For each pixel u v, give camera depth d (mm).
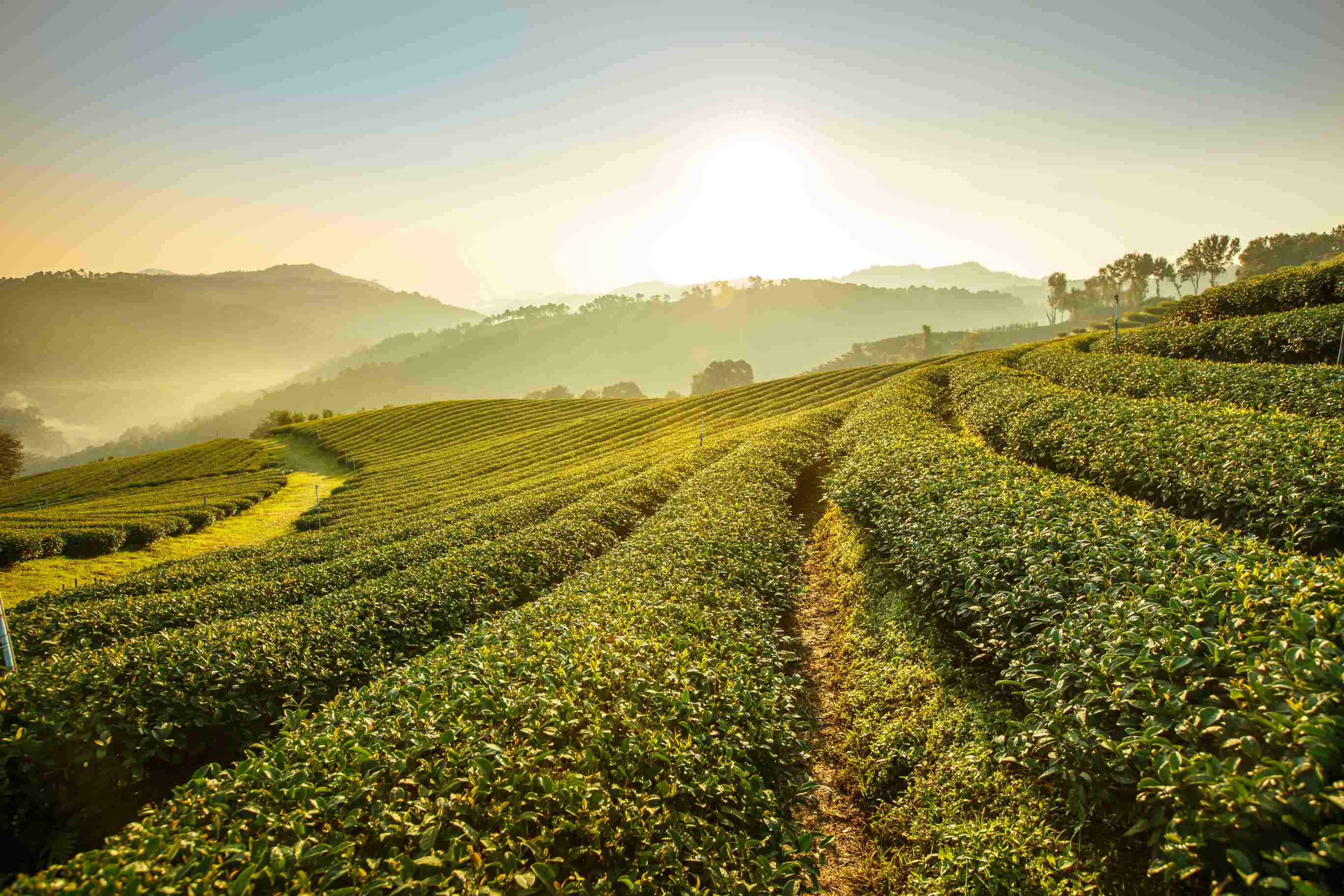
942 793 7871
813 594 15766
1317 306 34156
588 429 80438
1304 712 5055
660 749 7266
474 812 6070
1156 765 5648
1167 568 8102
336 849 5402
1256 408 21031
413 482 68625
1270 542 11742
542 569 18656
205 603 20734
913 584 12781
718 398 80812
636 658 9477
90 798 9852
